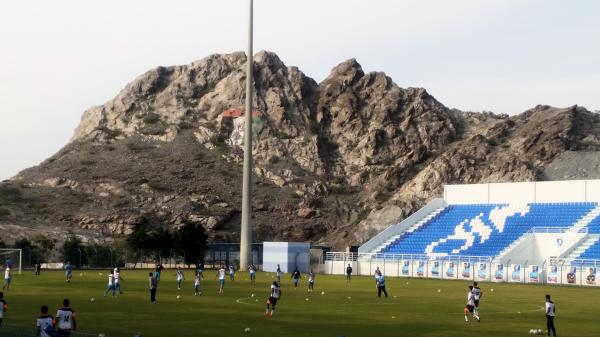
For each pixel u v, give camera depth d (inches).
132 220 7263.8
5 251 5000.0
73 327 1408.7
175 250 5994.1
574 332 1919.3
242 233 5639.8
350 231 7180.1
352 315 2300.7
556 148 7751.0
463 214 5925.2
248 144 5625.0
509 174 7381.9
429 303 2812.5
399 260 5157.5
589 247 4670.3
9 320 1984.5
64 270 5270.7
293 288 3666.3
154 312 2294.5
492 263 4665.4
